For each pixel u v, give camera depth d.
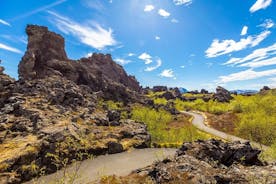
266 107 92.69
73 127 41.25
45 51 106.25
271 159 29.56
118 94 114.12
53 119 45.16
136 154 40.41
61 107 55.62
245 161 25.67
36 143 32.66
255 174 19.94
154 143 49.81
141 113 77.88
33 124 42.16
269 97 106.19
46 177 28.02
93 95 84.62
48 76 86.69
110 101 97.06
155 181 21.34
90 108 63.19
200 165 23.02
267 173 20.00
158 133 60.72
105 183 22.58
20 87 65.94
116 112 60.62
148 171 23.55
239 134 71.31
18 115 48.41
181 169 22.05
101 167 31.44
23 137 37.28
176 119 103.44
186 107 157.88
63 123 43.06
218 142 28.38
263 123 65.50
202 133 71.75
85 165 31.95
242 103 113.75
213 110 127.94
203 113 127.25
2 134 39.31
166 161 25.08
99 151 38.50
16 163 29.16
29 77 92.50
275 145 34.81
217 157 25.97
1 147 33.94
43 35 107.06
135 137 48.31
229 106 128.25
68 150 32.47
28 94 61.81
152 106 117.88
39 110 49.16
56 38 110.69
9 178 26.95
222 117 101.75
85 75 110.50
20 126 41.47
